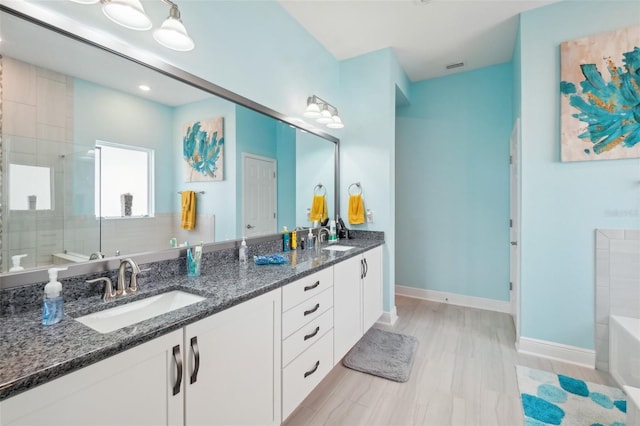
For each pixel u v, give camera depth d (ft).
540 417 5.33
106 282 3.84
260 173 6.93
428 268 11.95
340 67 10.17
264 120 6.97
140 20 3.75
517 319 8.00
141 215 4.53
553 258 7.38
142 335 2.78
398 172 12.43
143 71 4.48
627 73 6.52
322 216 9.36
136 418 2.77
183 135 5.15
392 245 9.69
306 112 7.91
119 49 4.08
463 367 7.03
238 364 3.90
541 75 7.43
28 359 2.30
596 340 6.98
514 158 9.21
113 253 4.18
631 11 6.54
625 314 6.73
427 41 9.03
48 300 3.01
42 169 3.45
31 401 2.12
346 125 10.05
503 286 10.65
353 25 8.18
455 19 7.95
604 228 6.87
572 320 7.22
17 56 3.24
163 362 3.00
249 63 6.37
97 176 4.00
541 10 7.41
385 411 5.55
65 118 3.65
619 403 5.68
